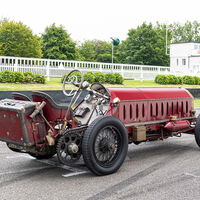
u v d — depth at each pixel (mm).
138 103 5219
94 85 5039
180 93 6078
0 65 16812
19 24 44375
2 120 4070
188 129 5957
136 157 5438
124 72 23219
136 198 3461
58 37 53250
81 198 3461
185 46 46500
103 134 4332
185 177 4254
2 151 5824
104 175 4305
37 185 3902
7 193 3621
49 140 3986
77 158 4293
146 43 61938
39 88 14383
